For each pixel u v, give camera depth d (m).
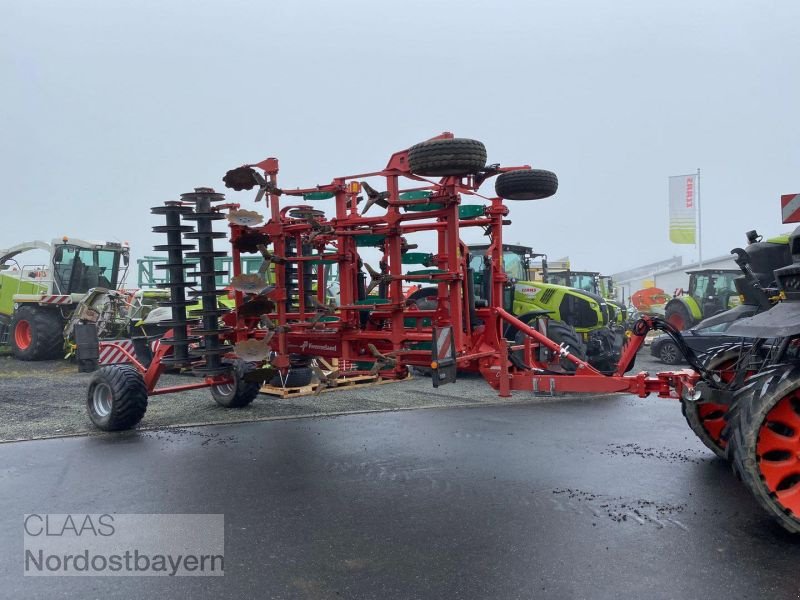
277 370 7.07
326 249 8.34
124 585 3.43
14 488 5.05
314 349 7.01
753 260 11.52
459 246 6.43
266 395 9.66
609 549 3.79
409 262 7.45
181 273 7.15
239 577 3.50
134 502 4.72
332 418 7.85
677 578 3.40
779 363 4.14
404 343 6.50
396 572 3.53
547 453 6.00
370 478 5.29
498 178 6.94
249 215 6.47
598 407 8.48
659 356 14.94
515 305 12.12
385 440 6.63
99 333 13.44
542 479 5.18
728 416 4.25
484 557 3.71
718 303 19.02
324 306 6.38
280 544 3.94
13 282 16.50
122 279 16.73
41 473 5.46
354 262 6.66
